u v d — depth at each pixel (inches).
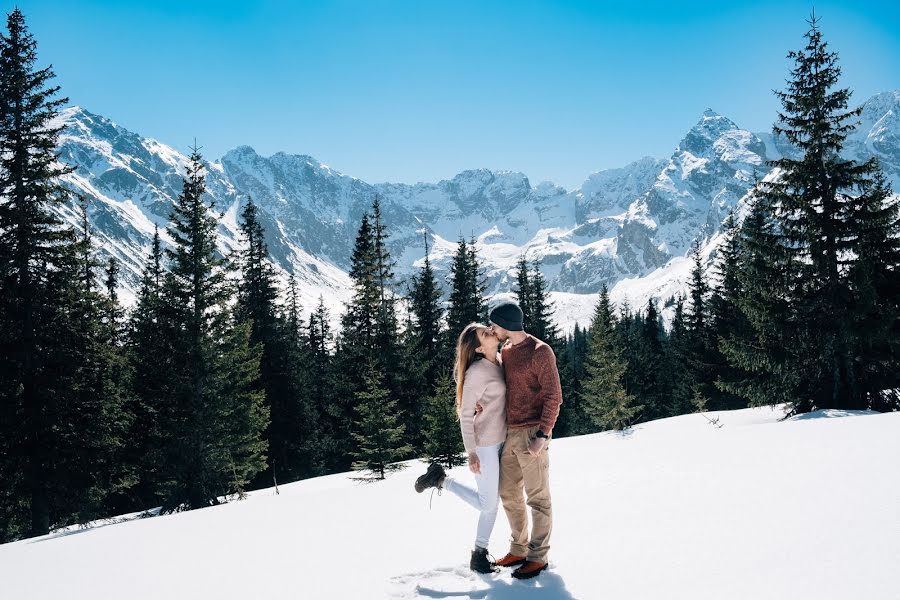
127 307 1210.6
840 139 805.9
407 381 1422.2
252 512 336.2
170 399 964.0
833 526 156.9
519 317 163.0
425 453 1311.5
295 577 178.4
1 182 755.4
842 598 111.8
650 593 127.3
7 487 756.6
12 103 765.9
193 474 956.6
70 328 789.2
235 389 1015.6
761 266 850.8
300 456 1519.4
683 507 203.8
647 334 2272.4
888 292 797.9
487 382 163.3
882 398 797.2
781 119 847.1
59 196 791.1
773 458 283.3
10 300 757.3
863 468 226.5
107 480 834.2
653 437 542.9
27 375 749.3
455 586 148.9
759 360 848.3
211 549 239.5
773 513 178.7
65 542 308.2
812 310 816.9
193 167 987.9
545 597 132.6
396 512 282.7
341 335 1635.1
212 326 971.9
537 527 154.7
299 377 1561.3
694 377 1658.5
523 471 157.8
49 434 756.0
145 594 179.9
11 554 289.3
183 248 986.1
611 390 1374.3
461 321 1769.2
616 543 169.8
